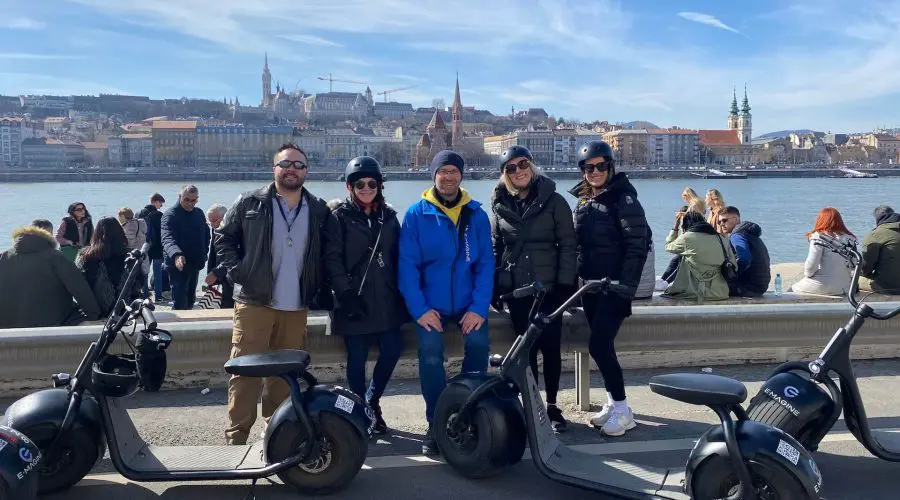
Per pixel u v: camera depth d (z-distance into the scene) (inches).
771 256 863.7
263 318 211.8
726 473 160.2
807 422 185.5
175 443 217.8
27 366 233.8
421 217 211.8
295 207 213.0
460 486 188.7
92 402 182.9
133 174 6146.7
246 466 181.6
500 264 223.8
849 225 1289.4
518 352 189.3
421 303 209.0
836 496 182.5
